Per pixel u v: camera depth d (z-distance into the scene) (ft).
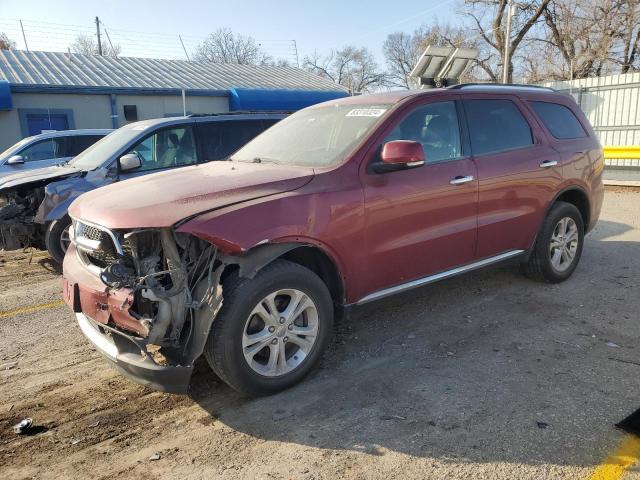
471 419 10.41
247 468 9.27
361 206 12.31
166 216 10.19
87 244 11.32
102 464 9.50
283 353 11.42
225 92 73.00
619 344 13.58
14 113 60.54
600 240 25.31
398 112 13.69
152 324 10.02
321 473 9.05
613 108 53.78
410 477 8.86
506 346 13.65
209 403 11.42
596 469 8.86
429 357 13.16
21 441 10.22
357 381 12.07
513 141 16.37
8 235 21.98
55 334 15.60
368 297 13.03
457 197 14.29
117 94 66.18
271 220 10.87
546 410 10.63
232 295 10.45
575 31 101.14
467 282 18.71
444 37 127.03
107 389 12.21
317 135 14.42
